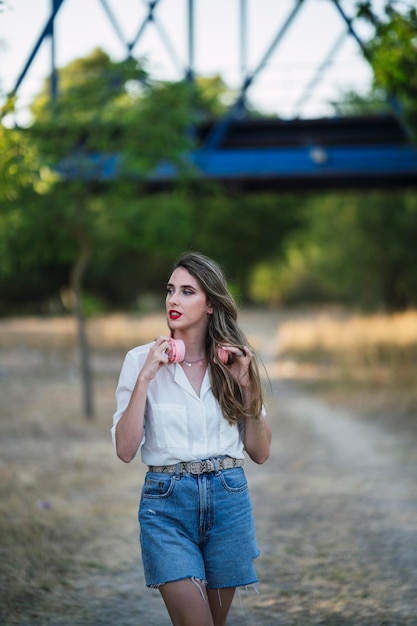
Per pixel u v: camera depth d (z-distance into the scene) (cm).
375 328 1827
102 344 2312
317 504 703
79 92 1085
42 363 1956
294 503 710
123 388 332
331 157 1536
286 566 535
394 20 862
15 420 1123
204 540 326
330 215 2928
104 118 1094
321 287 5881
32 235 1130
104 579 507
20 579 489
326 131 1611
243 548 325
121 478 803
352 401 1355
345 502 706
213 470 326
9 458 870
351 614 446
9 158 701
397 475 812
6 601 457
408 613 443
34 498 695
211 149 1534
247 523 329
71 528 611
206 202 2780
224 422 329
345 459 910
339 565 533
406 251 2752
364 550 562
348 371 1658
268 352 2403
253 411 336
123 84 1107
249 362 334
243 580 325
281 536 607
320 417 1233
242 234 3550
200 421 325
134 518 650
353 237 2872
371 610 451
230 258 3628
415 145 1087
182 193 1253
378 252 2859
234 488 327
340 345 1981
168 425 324
